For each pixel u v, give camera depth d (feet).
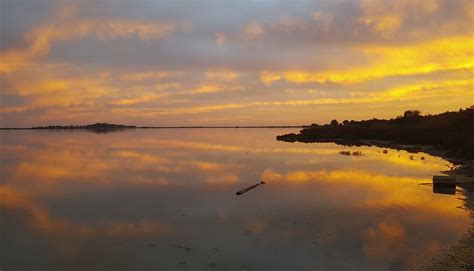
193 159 137.28
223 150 182.60
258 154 157.28
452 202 62.34
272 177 92.53
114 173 102.53
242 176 94.58
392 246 41.60
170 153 165.78
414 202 62.59
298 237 45.19
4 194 74.59
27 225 52.54
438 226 48.52
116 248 43.04
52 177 96.94
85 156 156.25
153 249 42.39
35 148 214.48
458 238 43.42
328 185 80.07
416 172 99.04
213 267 37.22
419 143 196.54
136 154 162.50
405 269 35.50
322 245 42.37
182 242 44.42
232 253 40.68
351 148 190.90
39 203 66.03
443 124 215.10
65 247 43.62
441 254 38.63
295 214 55.52
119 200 67.41
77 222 53.72
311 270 36.11
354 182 83.76
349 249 41.04
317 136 305.12
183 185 82.17
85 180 91.20
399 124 311.47
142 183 85.46
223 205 62.13
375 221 51.31
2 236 47.75
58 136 445.37
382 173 97.91
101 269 37.40
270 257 39.37
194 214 56.75
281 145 222.69
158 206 62.34
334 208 58.90
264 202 63.87
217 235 46.68
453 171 98.07
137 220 54.19
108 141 295.69
